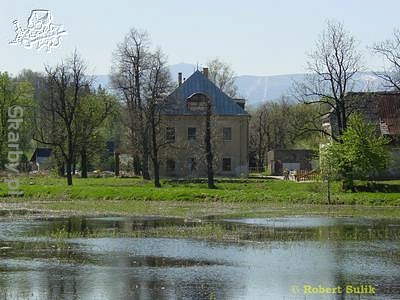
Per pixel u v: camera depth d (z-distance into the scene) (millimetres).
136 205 71250
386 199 73250
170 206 70250
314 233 46906
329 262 35250
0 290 28906
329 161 77125
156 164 92750
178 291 28703
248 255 37469
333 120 102375
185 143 114062
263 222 54406
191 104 114625
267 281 30641
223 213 62594
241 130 116938
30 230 48844
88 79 107375
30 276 31656
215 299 27344
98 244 41781
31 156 169750
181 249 39656
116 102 117938
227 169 116812
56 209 66500
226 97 118312
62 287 29469
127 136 104500
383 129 99812
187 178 108500
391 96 104188
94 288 29281
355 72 87562
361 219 56906
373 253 38188
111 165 138500
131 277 31453
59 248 40125
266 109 166250
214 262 35281
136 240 43531
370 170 79000
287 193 78188
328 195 73875
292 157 136500
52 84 100688
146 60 101938
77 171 135875
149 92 96500
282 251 38969
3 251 38969
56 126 108750
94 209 66562
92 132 115938
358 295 28031
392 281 30594
